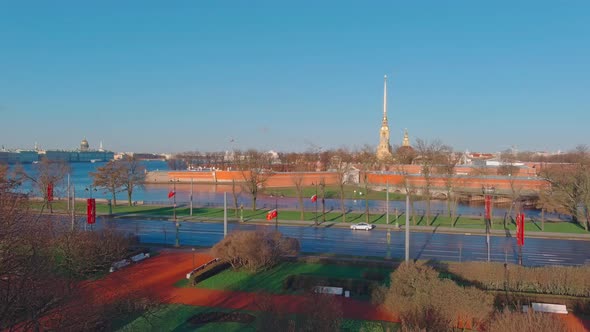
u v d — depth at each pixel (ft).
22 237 80.48
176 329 108.88
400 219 280.51
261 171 467.52
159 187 554.46
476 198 385.09
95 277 144.87
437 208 344.28
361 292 135.33
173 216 288.71
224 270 158.40
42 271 80.23
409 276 110.73
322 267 161.58
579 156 425.69
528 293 124.88
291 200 399.03
